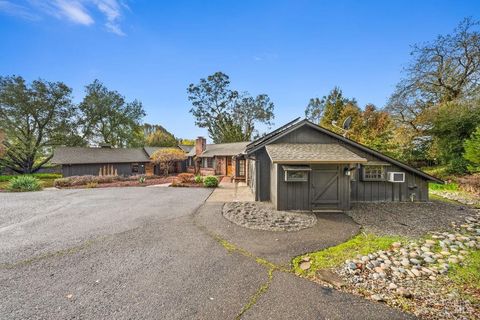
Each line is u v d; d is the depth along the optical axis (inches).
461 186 479.8
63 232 243.1
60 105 1016.9
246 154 430.3
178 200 415.8
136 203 391.2
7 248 200.7
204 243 212.5
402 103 716.7
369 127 850.1
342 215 308.8
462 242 212.7
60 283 144.7
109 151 994.7
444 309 118.6
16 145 944.3
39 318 112.6
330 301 126.1
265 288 139.3
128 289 138.2
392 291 135.8
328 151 352.2
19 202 407.5
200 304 124.0
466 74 626.2
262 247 203.2
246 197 446.6
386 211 327.9
